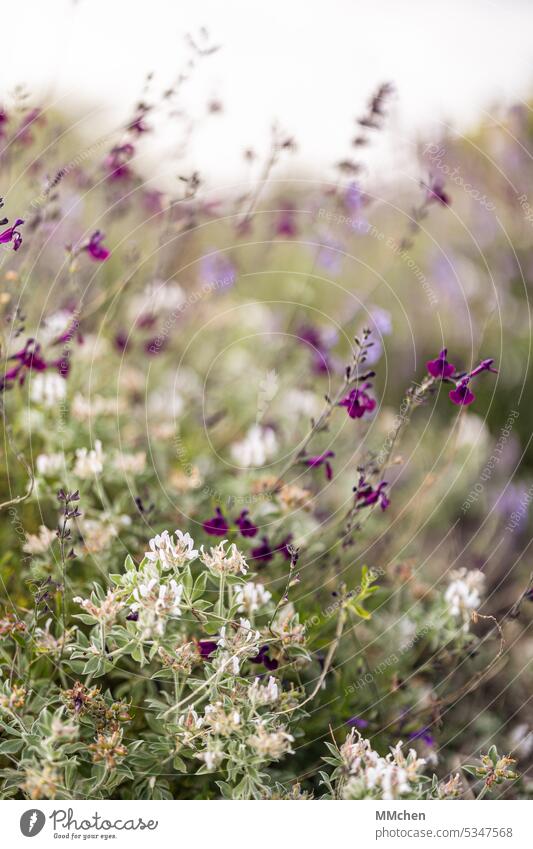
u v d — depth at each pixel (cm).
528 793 105
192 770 102
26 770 97
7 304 111
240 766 98
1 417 110
